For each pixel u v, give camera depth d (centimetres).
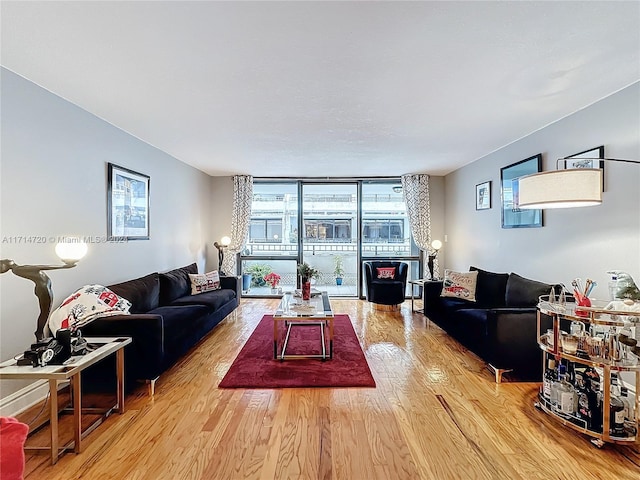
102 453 201
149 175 437
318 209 691
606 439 205
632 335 226
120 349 244
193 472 186
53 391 191
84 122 316
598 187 210
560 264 344
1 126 237
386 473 185
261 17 179
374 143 430
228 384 292
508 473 186
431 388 288
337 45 207
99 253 338
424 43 205
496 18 181
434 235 675
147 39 201
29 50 213
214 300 435
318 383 294
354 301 658
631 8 173
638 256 261
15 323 247
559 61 227
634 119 262
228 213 674
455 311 390
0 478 104
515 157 421
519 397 271
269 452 203
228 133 388
